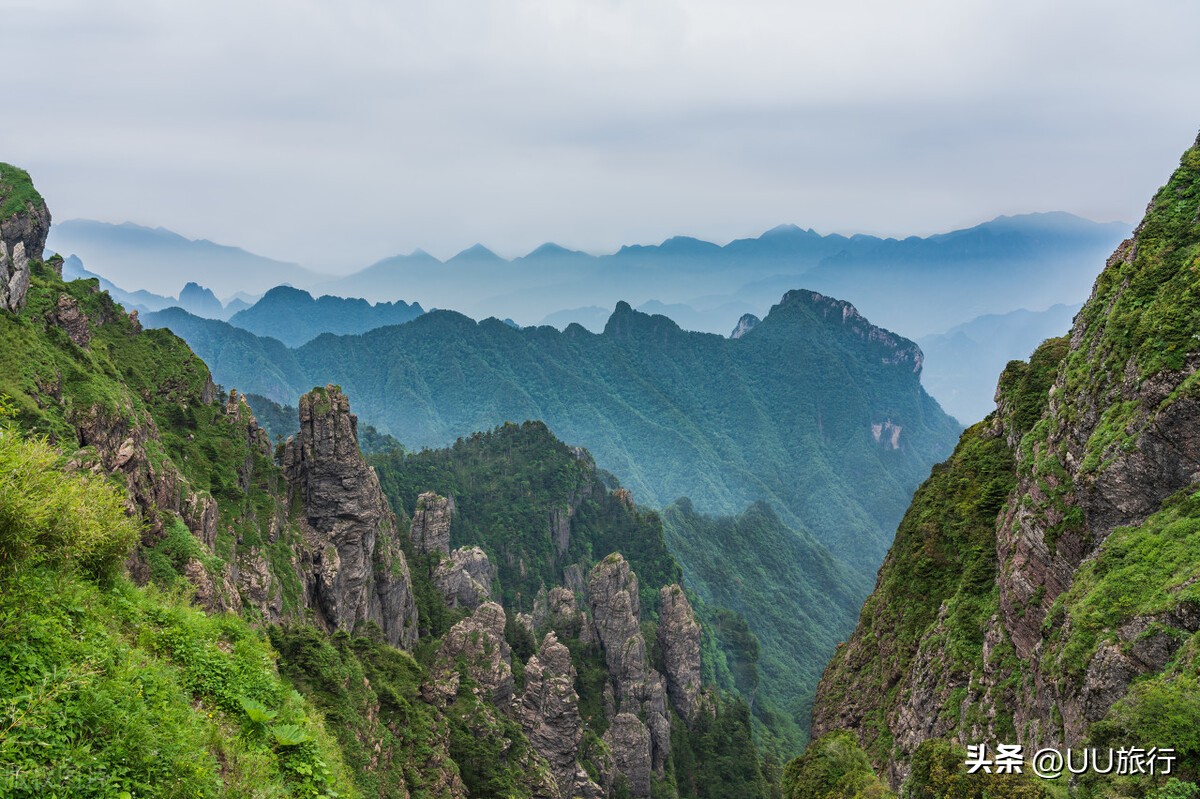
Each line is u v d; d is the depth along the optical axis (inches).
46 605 691.4
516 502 7017.7
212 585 1775.3
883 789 1256.2
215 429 2817.4
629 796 3491.6
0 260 1882.4
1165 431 1193.4
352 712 1884.8
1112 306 1491.1
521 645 4045.3
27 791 517.3
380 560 3427.7
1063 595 1204.5
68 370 1873.8
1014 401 1982.0
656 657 4500.5
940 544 1978.3
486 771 2573.8
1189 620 960.3
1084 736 976.3
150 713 642.8
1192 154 1577.3
